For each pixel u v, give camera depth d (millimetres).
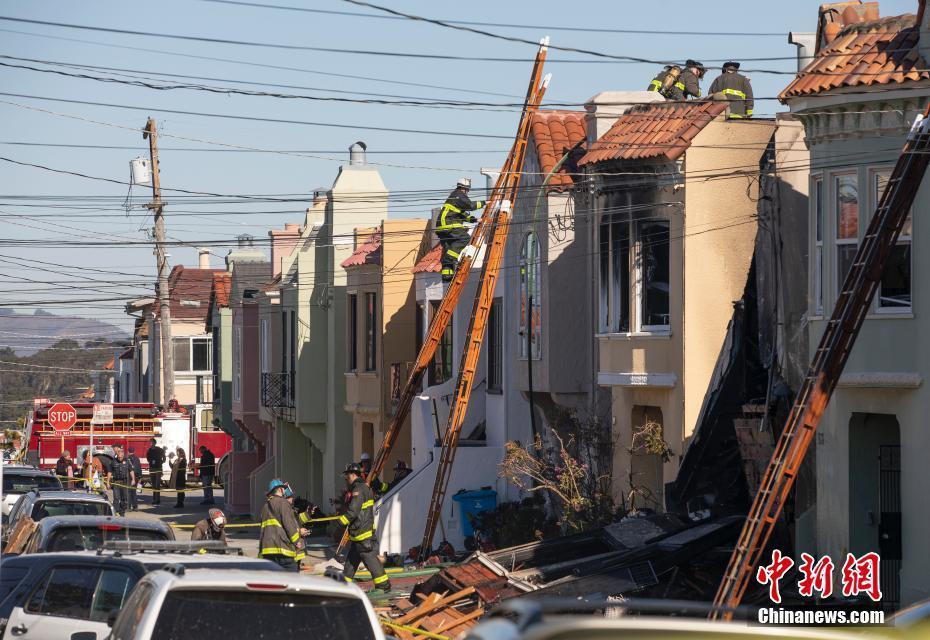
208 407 158500
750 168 50312
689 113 52031
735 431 47375
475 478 66312
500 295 68688
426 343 63656
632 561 42000
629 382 52500
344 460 89438
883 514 40375
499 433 67375
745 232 50281
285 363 97250
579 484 53969
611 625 12234
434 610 43156
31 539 41812
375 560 48125
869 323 39312
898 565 40344
